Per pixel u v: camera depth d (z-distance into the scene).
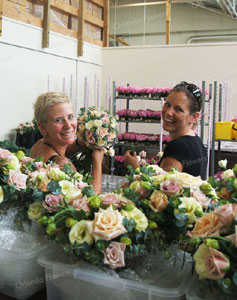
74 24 7.73
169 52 7.93
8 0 5.86
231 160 6.34
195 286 0.88
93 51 8.32
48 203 1.09
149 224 0.98
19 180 1.15
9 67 6.05
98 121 1.92
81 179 1.34
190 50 7.73
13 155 1.28
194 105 1.76
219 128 5.89
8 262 1.08
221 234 0.86
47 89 6.97
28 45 6.39
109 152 2.02
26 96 6.48
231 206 0.85
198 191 1.04
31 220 1.18
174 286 0.94
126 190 1.08
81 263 0.99
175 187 1.01
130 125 8.17
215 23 10.12
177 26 9.77
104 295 0.97
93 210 0.99
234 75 7.44
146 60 8.16
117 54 8.45
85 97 8.12
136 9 9.28
